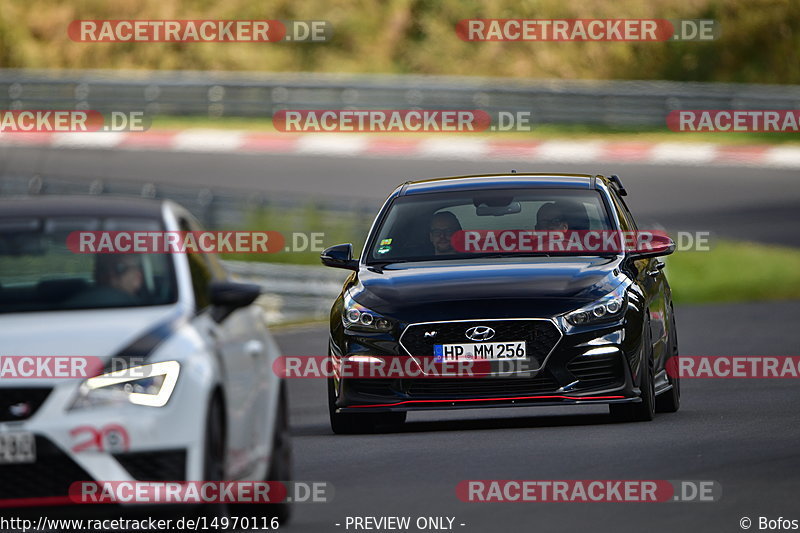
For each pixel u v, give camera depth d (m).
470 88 146.50
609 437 34.00
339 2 177.75
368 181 123.25
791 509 24.70
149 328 22.70
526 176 41.91
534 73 169.12
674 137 140.50
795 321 69.31
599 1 170.75
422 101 147.25
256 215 102.38
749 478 27.83
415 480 29.00
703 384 48.44
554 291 36.09
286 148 137.00
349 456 33.03
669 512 24.81
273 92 151.88
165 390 21.97
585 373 35.56
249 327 25.94
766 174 124.88
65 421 21.53
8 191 113.31
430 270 38.19
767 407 40.34
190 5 178.25
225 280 26.64
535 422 38.56
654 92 143.12
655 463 29.83
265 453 25.36
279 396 26.73
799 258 95.31
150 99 152.38
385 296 36.72
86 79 154.12
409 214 40.69
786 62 167.75
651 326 38.09
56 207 25.70
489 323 35.50
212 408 22.52
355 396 36.28
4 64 176.50
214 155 135.25
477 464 30.62
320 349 64.69
